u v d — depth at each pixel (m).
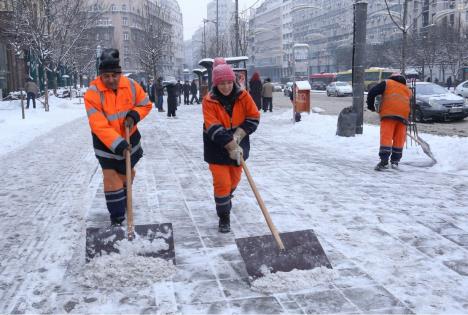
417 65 50.88
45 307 3.21
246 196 6.20
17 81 35.44
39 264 3.96
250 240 3.61
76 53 41.03
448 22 55.06
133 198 6.16
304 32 110.31
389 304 3.20
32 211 5.61
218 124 4.25
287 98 44.28
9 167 8.66
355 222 5.03
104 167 4.50
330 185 6.83
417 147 9.68
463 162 8.07
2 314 3.12
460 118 17.14
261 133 13.95
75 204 5.89
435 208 5.57
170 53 120.12
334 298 3.29
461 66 49.81
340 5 93.12
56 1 29.23
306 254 3.62
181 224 5.03
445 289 3.43
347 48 78.31
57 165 8.83
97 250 3.69
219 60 4.46
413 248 4.25
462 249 4.23
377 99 18.53
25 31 27.00
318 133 12.91
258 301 3.27
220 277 3.67
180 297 3.34
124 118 4.42
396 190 6.50
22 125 16.91
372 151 10.08
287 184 6.91
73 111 26.11
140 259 3.65
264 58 131.62
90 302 3.28
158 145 11.54
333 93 44.44
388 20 71.88
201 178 7.45
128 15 101.88
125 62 102.75
